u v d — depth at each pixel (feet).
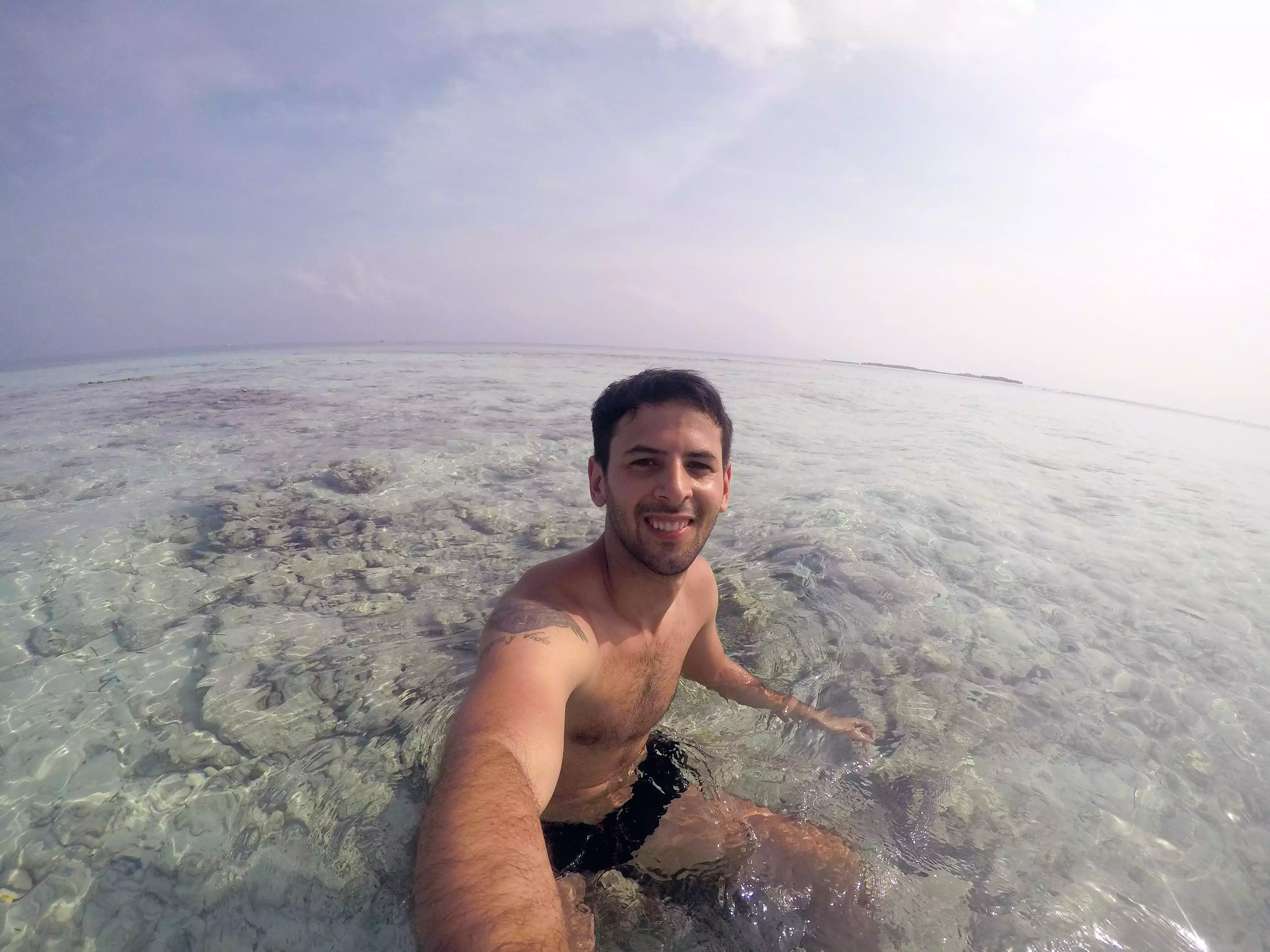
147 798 2.71
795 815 2.66
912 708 3.52
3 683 3.50
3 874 2.32
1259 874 2.47
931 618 4.59
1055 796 2.85
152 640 3.98
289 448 8.70
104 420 10.92
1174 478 10.28
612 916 2.18
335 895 2.27
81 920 2.15
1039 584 5.26
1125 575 5.56
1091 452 12.50
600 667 2.29
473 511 6.49
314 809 2.68
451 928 1.28
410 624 4.31
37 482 7.01
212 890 2.28
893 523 6.51
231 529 5.79
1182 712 3.56
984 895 2.30
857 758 3.06
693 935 2.14
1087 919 2.22
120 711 3.30
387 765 2.95
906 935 2.14
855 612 4.63
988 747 3.19
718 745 3.11
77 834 2.51
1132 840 2.60
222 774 2.87
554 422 11.35
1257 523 7.50
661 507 2.24
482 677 2.00
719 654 3.26
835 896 2.26
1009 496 7.98
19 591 4.52
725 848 2.42
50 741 3.05
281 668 3.73
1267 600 5.14
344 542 5.61
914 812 2.72
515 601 2.26
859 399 20.03
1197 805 2.84
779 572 5.26
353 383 17.52
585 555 2.52
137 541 5.44
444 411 12.27
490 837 1.46
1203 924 2.23
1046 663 4.05
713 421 2.33
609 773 2.55
